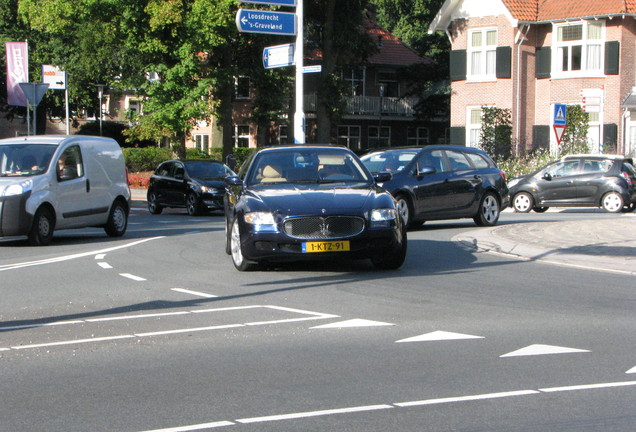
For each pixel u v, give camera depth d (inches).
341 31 1900.8
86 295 413.7
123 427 205.5
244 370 262.7
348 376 254.1
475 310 365.1
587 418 209.6
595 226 752.3
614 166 1073.5
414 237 683.4
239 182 519.8
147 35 1620.3
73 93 2283.5
